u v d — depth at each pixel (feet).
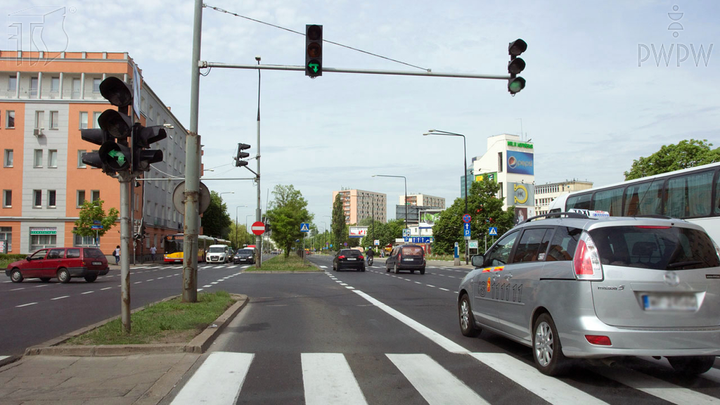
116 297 49.57
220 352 23.06
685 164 115.96
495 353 23.36
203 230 285.64
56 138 148.77
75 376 18.37
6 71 149.07
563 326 17.99
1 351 23.20
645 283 17.07
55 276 72.18
